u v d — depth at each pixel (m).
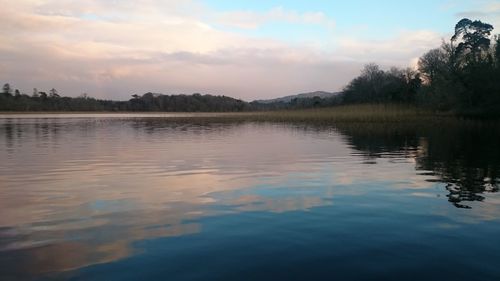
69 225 9.30
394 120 66.50
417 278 6.44
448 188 13.54
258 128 56.03
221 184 14.42
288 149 27.09
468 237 8.37
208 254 7.41
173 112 196.25
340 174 16.56
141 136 40.19
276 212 10.36
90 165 19.38
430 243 8.00
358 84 132.25
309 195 12.46
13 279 6.45
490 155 23.20
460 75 67.88
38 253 7.53
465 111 66.00
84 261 7.13
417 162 20.30
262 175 16.36
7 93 160.50
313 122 72.19
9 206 11.16
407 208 10.78
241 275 6.53
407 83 104.81
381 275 6.54
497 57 66.38
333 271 6.68
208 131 49.31
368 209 10.66
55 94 180.00
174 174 16.70
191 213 10.33
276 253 7.46
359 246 7.82
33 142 32.81
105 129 53.59
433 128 51.16
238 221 9.55
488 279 6.40
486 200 11.74
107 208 10.93
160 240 8.21
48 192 13.06
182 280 6.36
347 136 39.53
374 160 21.17
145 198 12.15
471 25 80.12
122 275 6.55
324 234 8.55
